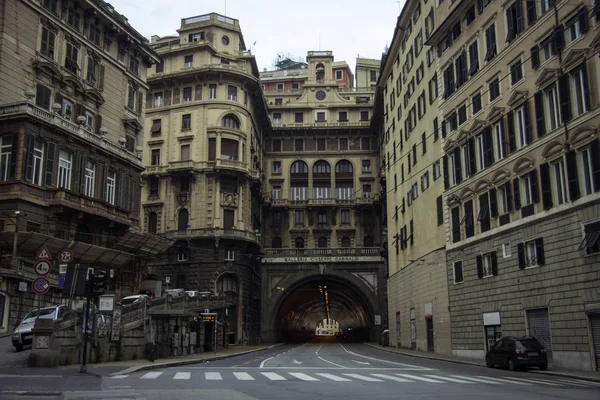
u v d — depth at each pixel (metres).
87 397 13.14
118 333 27.59
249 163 68.75
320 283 79.12
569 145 26.02
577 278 25.38
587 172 25.14
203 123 65.69
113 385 16.14
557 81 27.06
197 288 62.50
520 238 29.92
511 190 30.92
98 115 46.28
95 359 25.86
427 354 40.28
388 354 43.47
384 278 70.56
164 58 69.19
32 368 21.72
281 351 49.88
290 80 103.12
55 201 38.56
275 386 16.53
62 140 40.53
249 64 70.69
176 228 64.62
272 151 82.81
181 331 38.06
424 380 19.09
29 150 37.41
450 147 38.94
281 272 71.38
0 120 37.25
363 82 104.62
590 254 24.58
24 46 38.97
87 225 42.84
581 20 25.50
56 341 22.98
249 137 68.75
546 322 27.73
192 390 15.02
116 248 46.38
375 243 79.25
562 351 26.22
